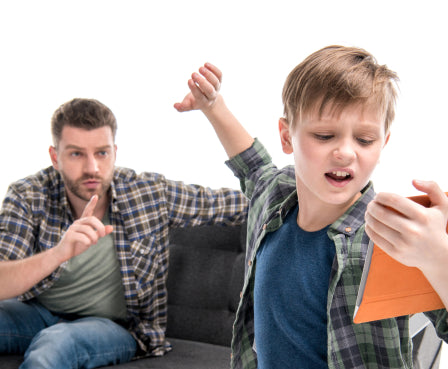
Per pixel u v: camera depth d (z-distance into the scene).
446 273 0.73
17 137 2.98
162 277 2.03
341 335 1.04
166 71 2.73
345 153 0.96
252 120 2.57
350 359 1.03
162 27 2.72
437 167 2.34
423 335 1.58
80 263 1.94
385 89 0.98
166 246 2.04
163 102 2.75
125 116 2.79
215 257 2.10
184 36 2.69
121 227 1.99
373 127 0.98
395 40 2.36
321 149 0.99
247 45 2.57
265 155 1.44
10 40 2.93
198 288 2.10
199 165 2.71
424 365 1.63
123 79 2.79
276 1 2.52
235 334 1.28
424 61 2.33
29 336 1.92
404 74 2.35
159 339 1.96
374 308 0.84
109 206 2.00
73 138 1.86
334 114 0.97
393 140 2.38
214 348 2.00
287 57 2.52
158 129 2.76
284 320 1.13
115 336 1.87
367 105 0.97
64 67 2.89
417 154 2.36
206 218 2.02
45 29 2.90
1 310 1.92
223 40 2.61
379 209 0.73
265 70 2.55
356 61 1.03
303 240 1.12
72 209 2.03
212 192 2.05
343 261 1.03
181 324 2.11
